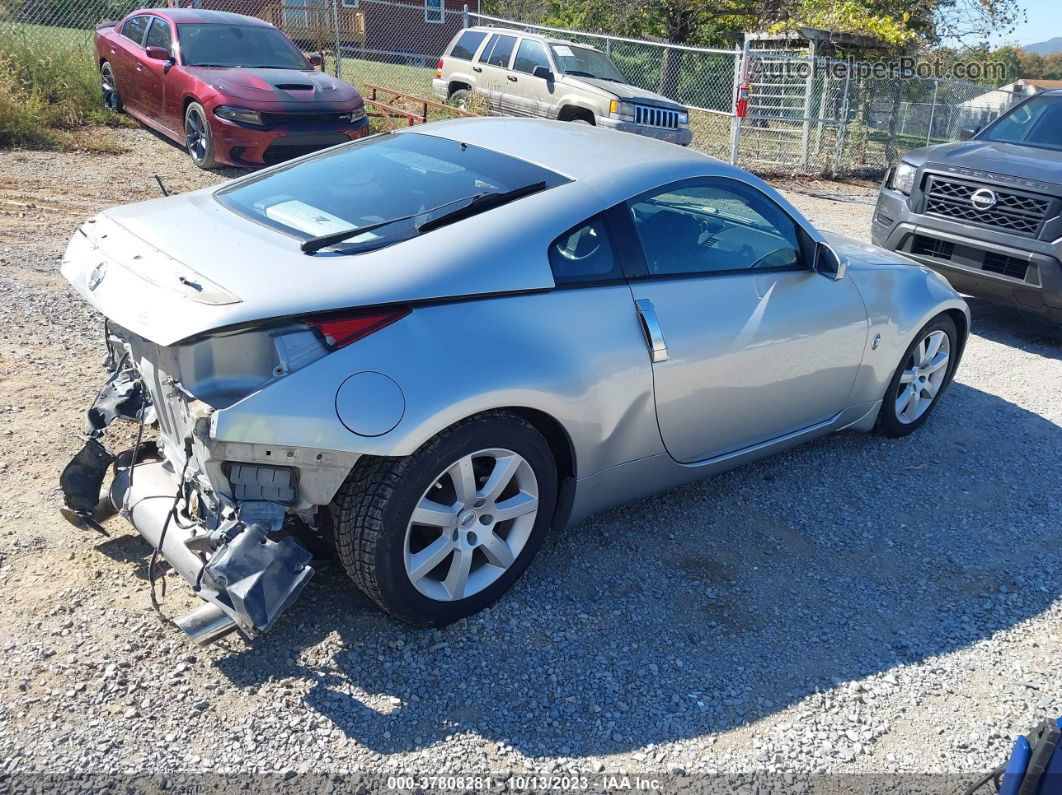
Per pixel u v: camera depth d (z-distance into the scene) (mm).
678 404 3570
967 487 4617
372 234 3020
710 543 3865
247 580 2535
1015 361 6727
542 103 13867
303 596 3170
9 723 2510
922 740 2830
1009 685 3123
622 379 3301
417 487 2795
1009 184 6730
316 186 3482
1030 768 1807
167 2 14305
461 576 3047
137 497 3035
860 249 4965
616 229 3391
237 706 2662
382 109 13023
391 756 2553
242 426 2463
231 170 9961
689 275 3615
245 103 9258
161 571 3223
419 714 2717
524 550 3230
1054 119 7848
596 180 3443
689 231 3668
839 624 3389
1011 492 4605
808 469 4672
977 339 7219
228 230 3105
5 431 4016
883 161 17422
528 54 14227
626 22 24672
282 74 10039
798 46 19141
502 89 14617
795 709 2914
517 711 2775
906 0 21859
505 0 31547
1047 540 4156
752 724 2830
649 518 4020
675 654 3119
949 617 3498
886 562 3855
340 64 15547
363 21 20844
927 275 4973
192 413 2521
